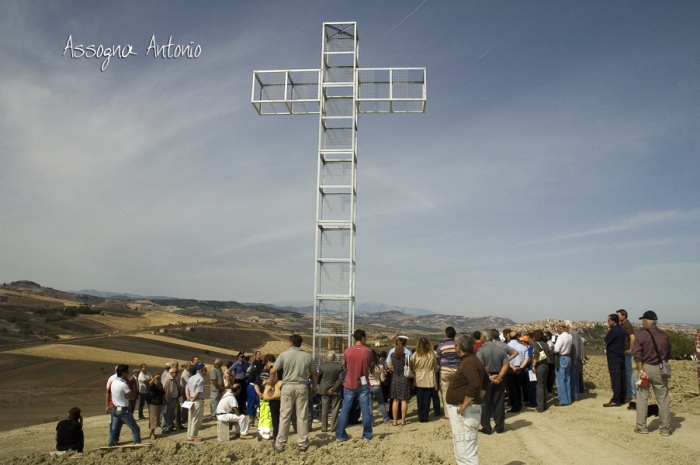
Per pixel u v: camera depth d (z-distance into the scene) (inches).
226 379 568.7
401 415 483.5
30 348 2689.5
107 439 571.5
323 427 464.1
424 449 356.5
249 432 521.0
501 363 389.7
